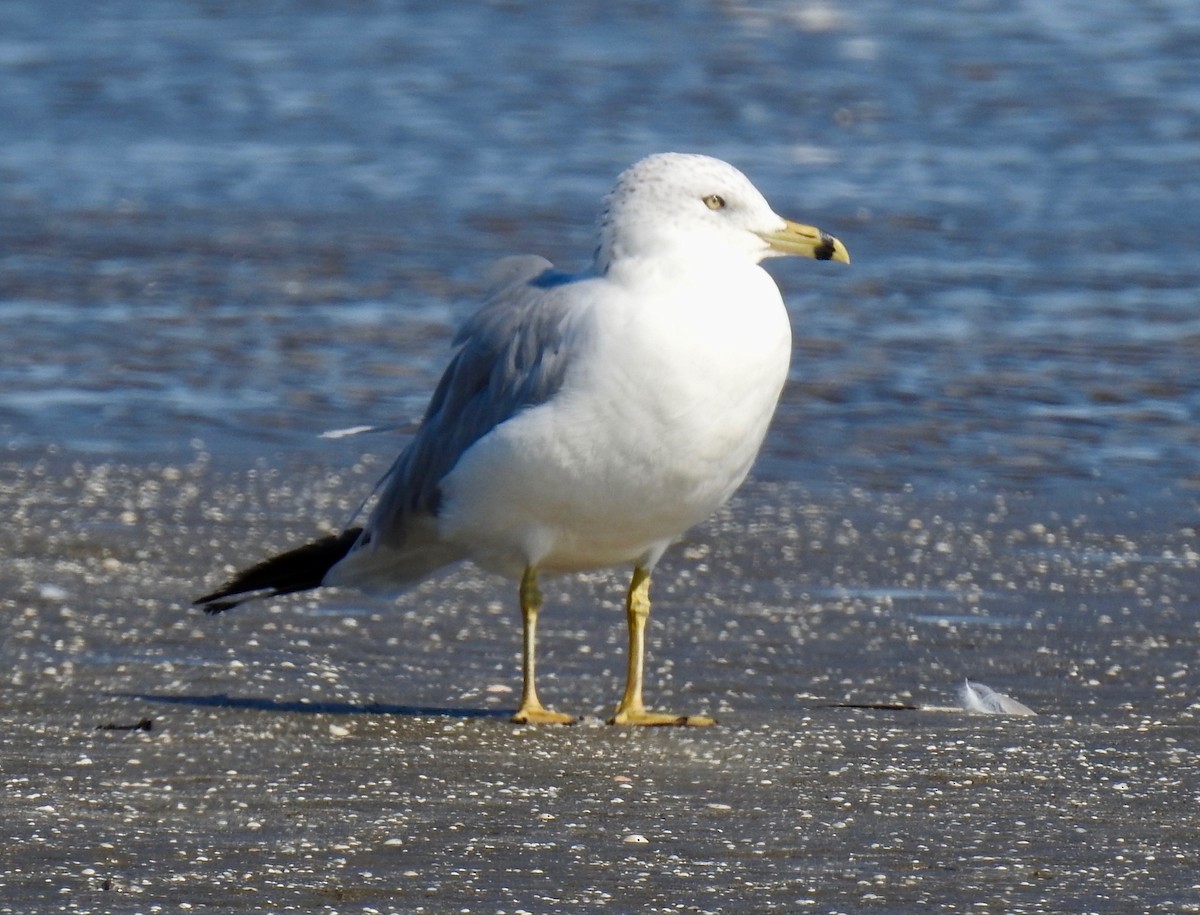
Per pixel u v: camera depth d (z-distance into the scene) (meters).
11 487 15.84
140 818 8.35
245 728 9.98
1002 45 40.09
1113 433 17.62
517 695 10.97
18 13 45.00
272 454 17.16
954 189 29.20
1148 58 38.62
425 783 9.00
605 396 9.88
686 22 43.09
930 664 11.64
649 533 10.39
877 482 16.23
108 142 33.53
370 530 11.02
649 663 11.69
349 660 11.59
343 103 36.53
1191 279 23.66
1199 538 14.70
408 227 26.95
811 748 9.74
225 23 44.16
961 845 8.09
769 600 13.10
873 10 43.66
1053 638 12.22
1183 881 7.65
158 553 14.10
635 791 8.90
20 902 7.29
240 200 28.98
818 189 29.27
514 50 40.88
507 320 10.35
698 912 7.27
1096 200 28.41
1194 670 11.48
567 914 7.23
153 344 20.92
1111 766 9.36
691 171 10.03
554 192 29.25
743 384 9.99
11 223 27.30
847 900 7.41
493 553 10.68
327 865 7.74
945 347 20.56
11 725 9.93
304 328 21.62
